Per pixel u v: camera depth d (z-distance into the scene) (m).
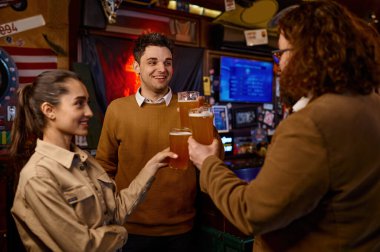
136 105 1.88
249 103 3.86
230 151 3.50
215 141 1.12
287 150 0.79
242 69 3.71
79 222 1.05
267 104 4.02
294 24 0.90
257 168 3.19
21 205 1.06
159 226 1.79
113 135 1.89
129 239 1.81
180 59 3.23
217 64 3.56
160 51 1.77
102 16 2.62
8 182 2.07
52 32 2.54
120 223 1.31
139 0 2.78
